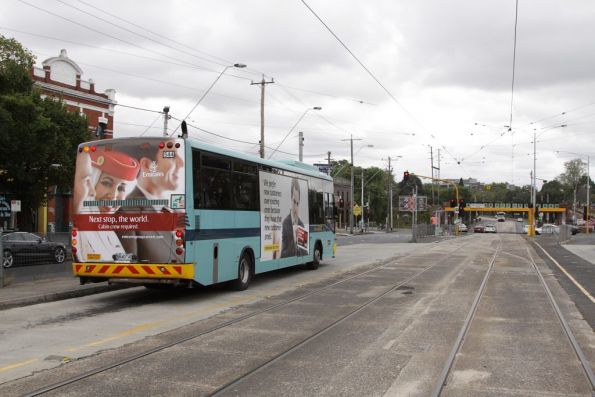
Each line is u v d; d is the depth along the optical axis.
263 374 6.37
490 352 7.46
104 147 11.91
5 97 19.11
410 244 40.66
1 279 13.70
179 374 6.35
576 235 67.75
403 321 9.61
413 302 11.82
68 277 16.30
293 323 9.47
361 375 6.32
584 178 157.25
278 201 16.05
